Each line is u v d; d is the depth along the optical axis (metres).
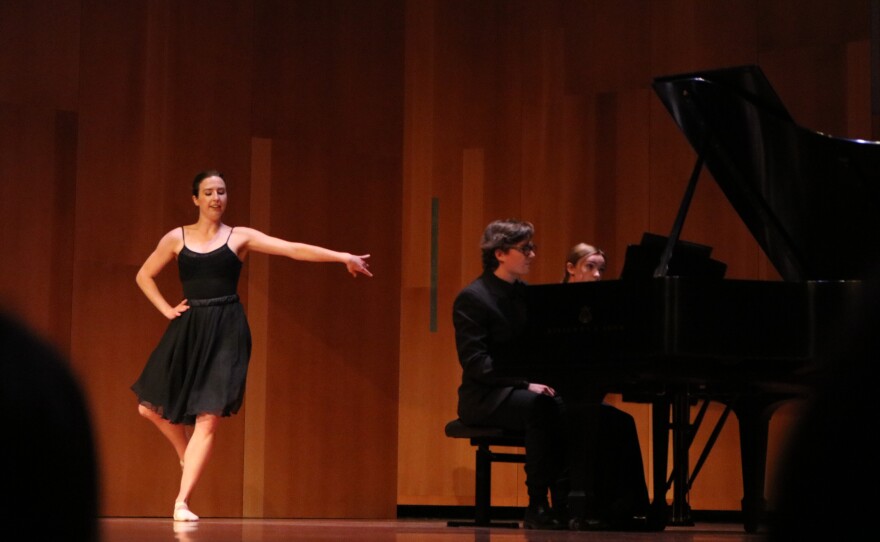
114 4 9.72
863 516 1.00
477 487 7.52
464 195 10.76
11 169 9.32
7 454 0.95
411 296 10.68
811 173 6.01
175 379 8.04
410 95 10.79
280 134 10.22
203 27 10.00
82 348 9.46
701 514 10.20
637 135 10.52
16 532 0.95
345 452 10.29
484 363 7.15
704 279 5.72
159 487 9.60
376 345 10.48
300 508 10.10
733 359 5.75
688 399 7.32
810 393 1.09
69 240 9.48
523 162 10.80
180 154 9.85
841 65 9.89
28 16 9.44
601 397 6.14
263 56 10.20
